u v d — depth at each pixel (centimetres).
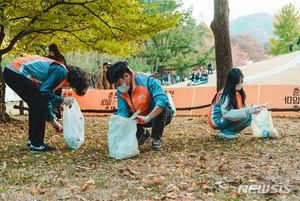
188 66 4131
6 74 594
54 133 833
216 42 1018
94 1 1022
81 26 1134
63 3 1004
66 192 401
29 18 1090
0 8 952
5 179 450
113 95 1503
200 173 460
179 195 383
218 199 371
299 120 1055
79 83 591
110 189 409
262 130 694
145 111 589
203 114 1347
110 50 1222
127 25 1104
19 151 616
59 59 823
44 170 490
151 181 427
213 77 2705
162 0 3619
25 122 1058
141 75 584
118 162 528
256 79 2077
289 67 2269
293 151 568
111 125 556
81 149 632
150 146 640
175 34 4062
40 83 598
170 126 955
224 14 1011
